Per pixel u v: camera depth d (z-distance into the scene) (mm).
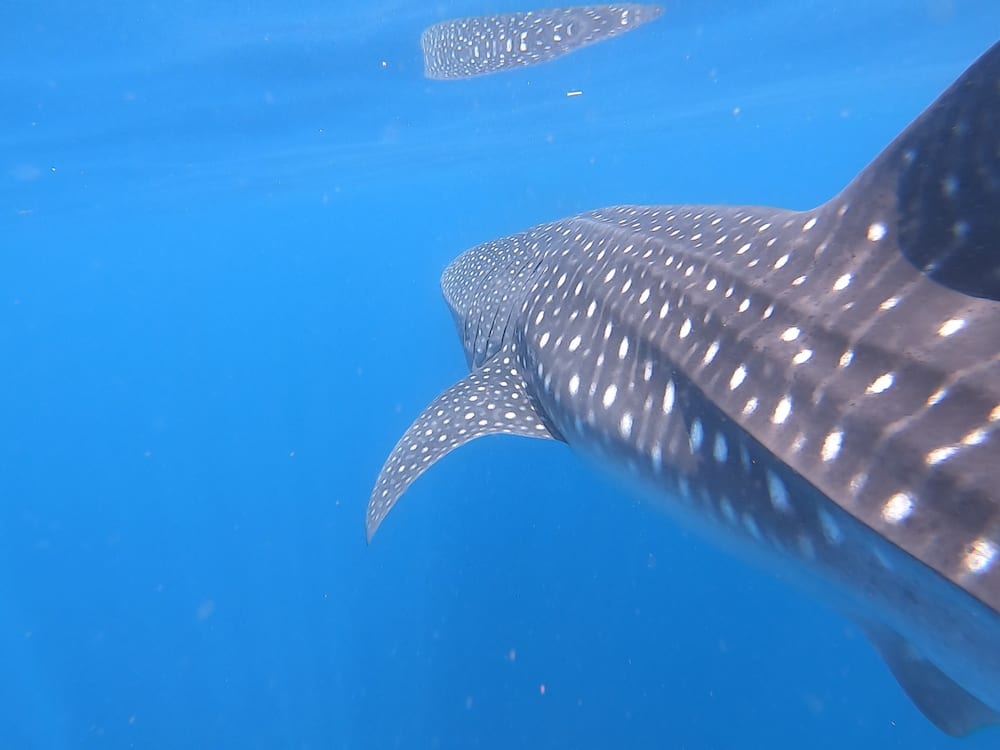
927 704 3195
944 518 2041
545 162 35406
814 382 2676
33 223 25250
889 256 2779
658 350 3703
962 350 2328
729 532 3346
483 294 6707
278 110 15898
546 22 12062
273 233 46000
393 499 4785
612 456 4184
